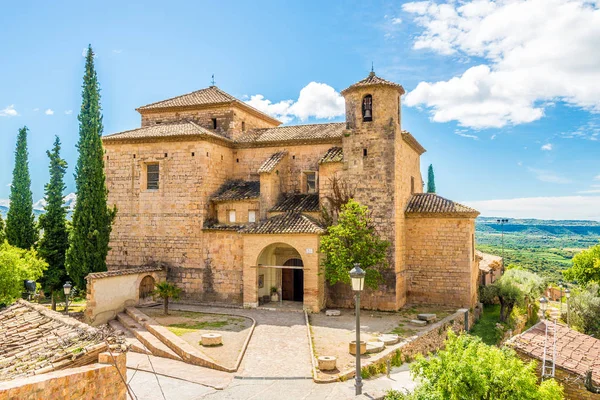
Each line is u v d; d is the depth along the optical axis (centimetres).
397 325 2873
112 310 3131
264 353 2328
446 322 3000
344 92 3541
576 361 1977
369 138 3425
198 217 3638
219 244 3575
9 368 1108
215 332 2669
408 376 2162
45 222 4278
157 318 3000
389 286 3306
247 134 4188
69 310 3547
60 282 4091
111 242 3853
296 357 2272
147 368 2177
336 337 2583
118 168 3875
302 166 3862
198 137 3650
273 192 3666
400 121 3591
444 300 3547
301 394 1870
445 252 3559
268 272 3609
